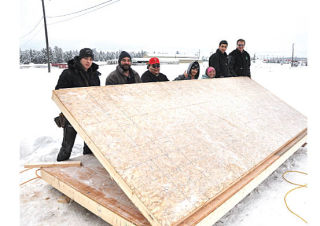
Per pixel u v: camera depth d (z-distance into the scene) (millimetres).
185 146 2131
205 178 1870
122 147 1838
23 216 2178
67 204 2395
